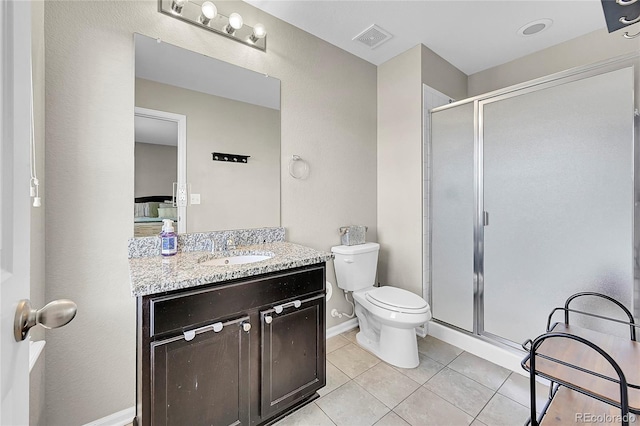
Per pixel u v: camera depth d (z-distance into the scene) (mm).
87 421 1333
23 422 518
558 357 1138
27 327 503
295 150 2100
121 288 1402
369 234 2623
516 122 1914
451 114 2268
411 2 1845
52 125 1228
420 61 2320
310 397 1568
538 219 1827
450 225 2285
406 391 1661
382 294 2051
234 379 1236
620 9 1030
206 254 1556
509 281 1959
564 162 1720
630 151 1507
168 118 1554
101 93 1348
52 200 1232
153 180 1500
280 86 2006
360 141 2531
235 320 1229
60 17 1246
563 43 2285
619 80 1534
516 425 1402
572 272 1696
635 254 1498
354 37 2225
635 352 1157
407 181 2445
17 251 491
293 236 2100
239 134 1824
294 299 1438
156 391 1044
